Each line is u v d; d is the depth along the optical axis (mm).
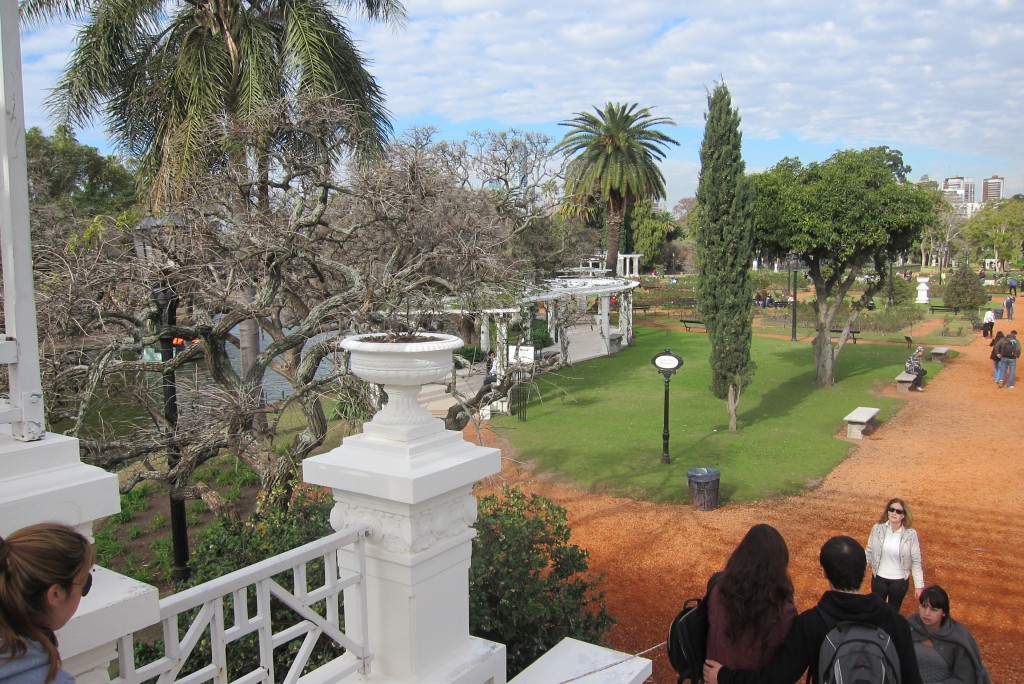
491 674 3217
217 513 6988
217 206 10500
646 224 66250
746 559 2973
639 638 7691
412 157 10680
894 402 19422
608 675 3506
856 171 19203
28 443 2111
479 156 17500
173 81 13070
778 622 2934
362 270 10594
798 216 19219
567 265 29297
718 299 16156
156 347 8211
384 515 2881
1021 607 8203
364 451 2955
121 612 2006
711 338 16438
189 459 6977
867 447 15133
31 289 2139
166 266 8266
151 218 11570
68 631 1894
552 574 6082
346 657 2969
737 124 15797
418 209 10172
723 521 11094
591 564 9641
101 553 9688
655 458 14430
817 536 10406
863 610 2828
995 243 79562
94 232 9484
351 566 2922
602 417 18000
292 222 9234
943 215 80688
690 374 24016
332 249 11438
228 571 4938
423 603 2922
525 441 15781
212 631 2355
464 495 3137
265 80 12922
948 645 4930
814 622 2873
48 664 1694
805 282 57969
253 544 5238
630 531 10781
